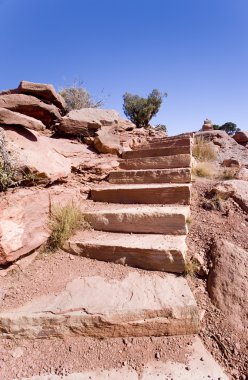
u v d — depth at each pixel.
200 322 2.08
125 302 2.18
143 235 3.08
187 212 3.18
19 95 4.71
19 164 3.25
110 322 2.07
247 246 2.72
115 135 5.83
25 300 2.37
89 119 5.68
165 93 12.70
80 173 4.49
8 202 2.79
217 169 5.04
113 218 3.33
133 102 12.47
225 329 2.02
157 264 2.60
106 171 4.73
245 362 1.79
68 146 5.06
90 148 5.48
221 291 2.28
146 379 1.73
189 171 4.05
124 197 3.90
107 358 1.91
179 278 2.47
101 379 1.75
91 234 3.28
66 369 1.85
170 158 4.69
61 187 3.82
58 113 5.51
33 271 2.79
